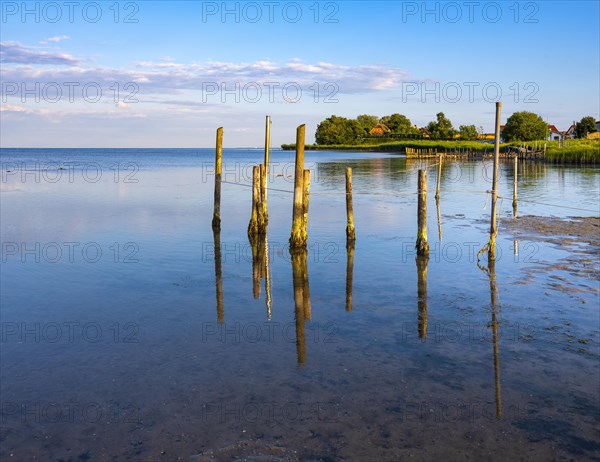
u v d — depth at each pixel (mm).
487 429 6551
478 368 8266
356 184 42719
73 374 8234
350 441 6328
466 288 12695
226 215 26484
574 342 9234
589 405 7109
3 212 27359
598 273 13664
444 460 5961
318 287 13156
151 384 7859
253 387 7719
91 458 6070
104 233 21109
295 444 6277
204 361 8672
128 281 13805
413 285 13117
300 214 17406
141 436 6492
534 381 7801
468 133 146500
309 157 109125
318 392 7543
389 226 22234
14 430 6664
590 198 31047
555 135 134625
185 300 12156
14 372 8328
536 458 5988
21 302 12023
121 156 155000
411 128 178750
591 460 5945
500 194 33844
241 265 15609
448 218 24109
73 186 43375
